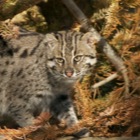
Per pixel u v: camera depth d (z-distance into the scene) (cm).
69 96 1157
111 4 1177
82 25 1175
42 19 1288
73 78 1104
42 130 1055
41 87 1114
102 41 1166
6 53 1121
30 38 1129
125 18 1162
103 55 1195
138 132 1141
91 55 1105
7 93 1121
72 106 1159
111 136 1117
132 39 1166
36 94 1116
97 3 1229
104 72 1201
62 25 1320
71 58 1086
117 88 1177
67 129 1072
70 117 1154
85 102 1139
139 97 1097
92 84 1199
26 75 1110
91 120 1079
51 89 1124
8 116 1143
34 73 1109
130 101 1089
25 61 1113
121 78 1169
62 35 1103
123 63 1158
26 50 1117
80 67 1095
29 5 1151
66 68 1085
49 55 1095
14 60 1116
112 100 1134
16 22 1268
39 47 1113
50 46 1096
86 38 1102
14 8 1148
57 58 1087
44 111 1137
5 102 1127
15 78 1113
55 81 1114
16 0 1138
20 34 1137
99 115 1082
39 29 1291
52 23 1322
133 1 1165
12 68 1116
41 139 1057
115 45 1192
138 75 1149
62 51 1086
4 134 1041
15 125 1168
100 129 1110
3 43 1123
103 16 1216
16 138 1050
